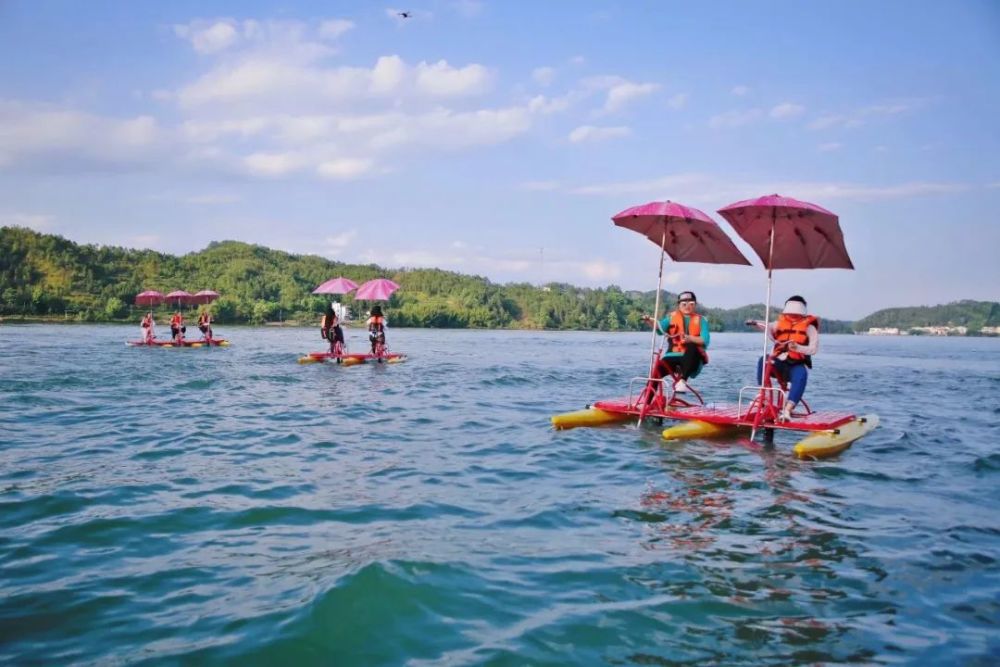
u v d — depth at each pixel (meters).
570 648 4.57
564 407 16.45
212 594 5.30
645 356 42.19
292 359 30.88
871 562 6.22
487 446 11.33
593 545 6.54
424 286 147.50
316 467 9.64
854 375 30.38
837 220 11.61
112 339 48.22
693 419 12.66
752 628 4.91
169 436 11.77
